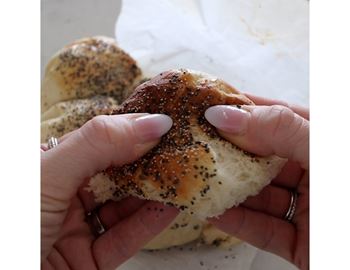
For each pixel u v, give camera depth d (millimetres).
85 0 274
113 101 231
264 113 149
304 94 235
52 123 223
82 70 235
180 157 147
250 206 185
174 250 203
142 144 150
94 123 149
